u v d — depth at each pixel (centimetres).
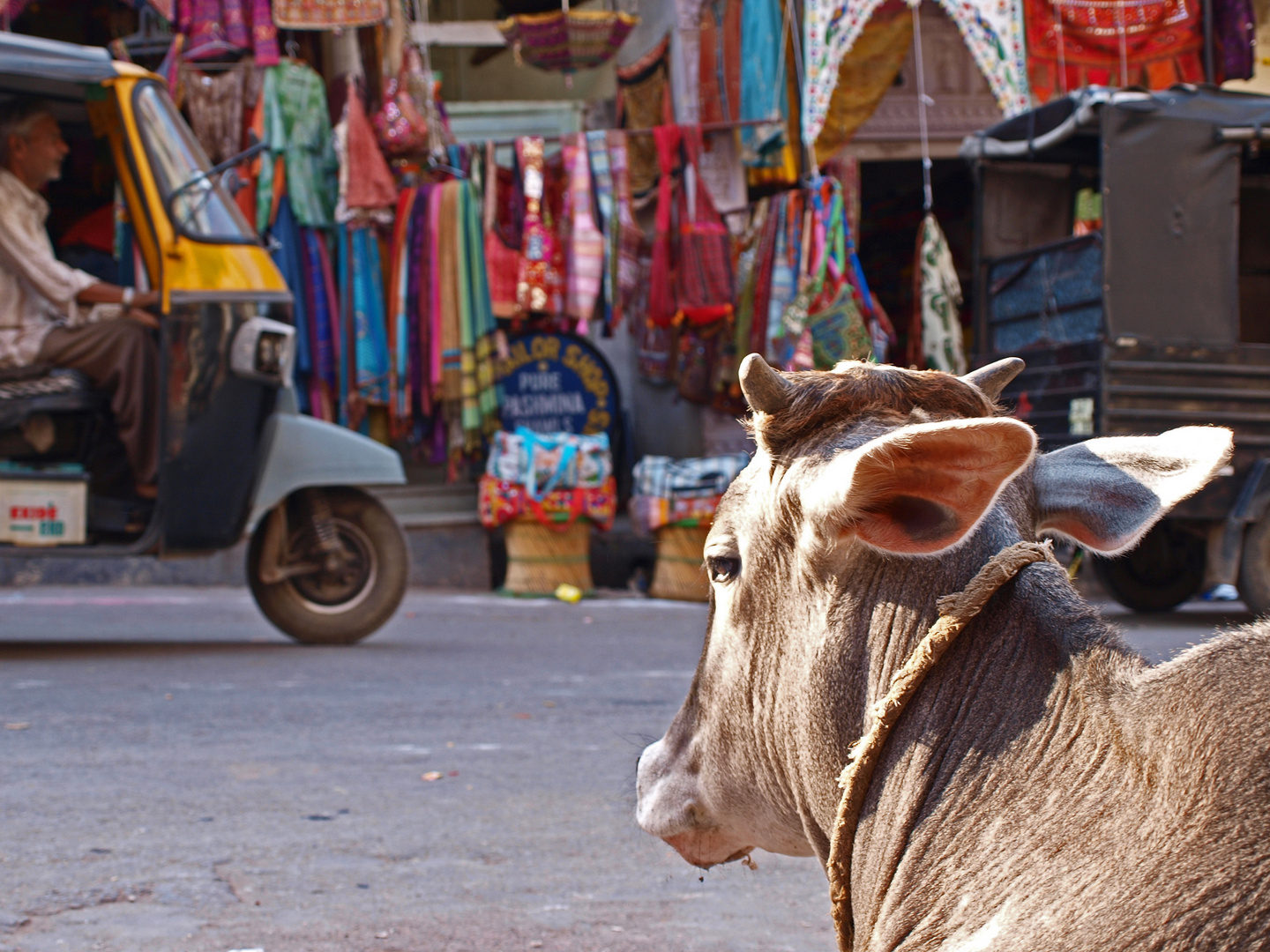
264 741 436
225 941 252
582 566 962
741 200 999
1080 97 835
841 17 978
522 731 461
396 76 920
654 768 171
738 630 151
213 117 902
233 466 621
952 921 115
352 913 271
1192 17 1048
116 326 605
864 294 983
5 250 598
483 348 945
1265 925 95
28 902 273
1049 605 126
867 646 134
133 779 381
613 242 948
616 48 970
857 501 121
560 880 299
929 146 1074
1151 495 130
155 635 698
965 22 1023
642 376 1059
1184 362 813
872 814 130
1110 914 102
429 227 934
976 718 123
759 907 286
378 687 543
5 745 420
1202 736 105
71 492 599
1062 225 955
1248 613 865
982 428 109
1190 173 816
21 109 616
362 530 664
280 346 625
